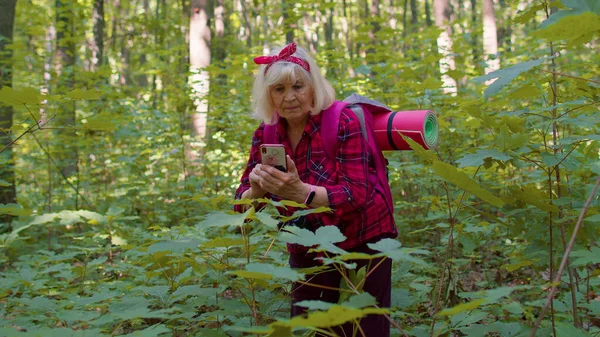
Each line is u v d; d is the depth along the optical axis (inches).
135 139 310.7
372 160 90.7
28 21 456.8
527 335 88.9
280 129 93.2
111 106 317.1
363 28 305.4
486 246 169.0
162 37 549.0
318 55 327.3
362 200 85.1
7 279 123.9
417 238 195.5
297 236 69.0
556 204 91.0
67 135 286.2
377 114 95.5
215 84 348.2
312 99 89.7
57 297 140.2
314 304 54.0
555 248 97.7
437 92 195.3
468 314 97.0
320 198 83.0
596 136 86.8
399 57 294.7
